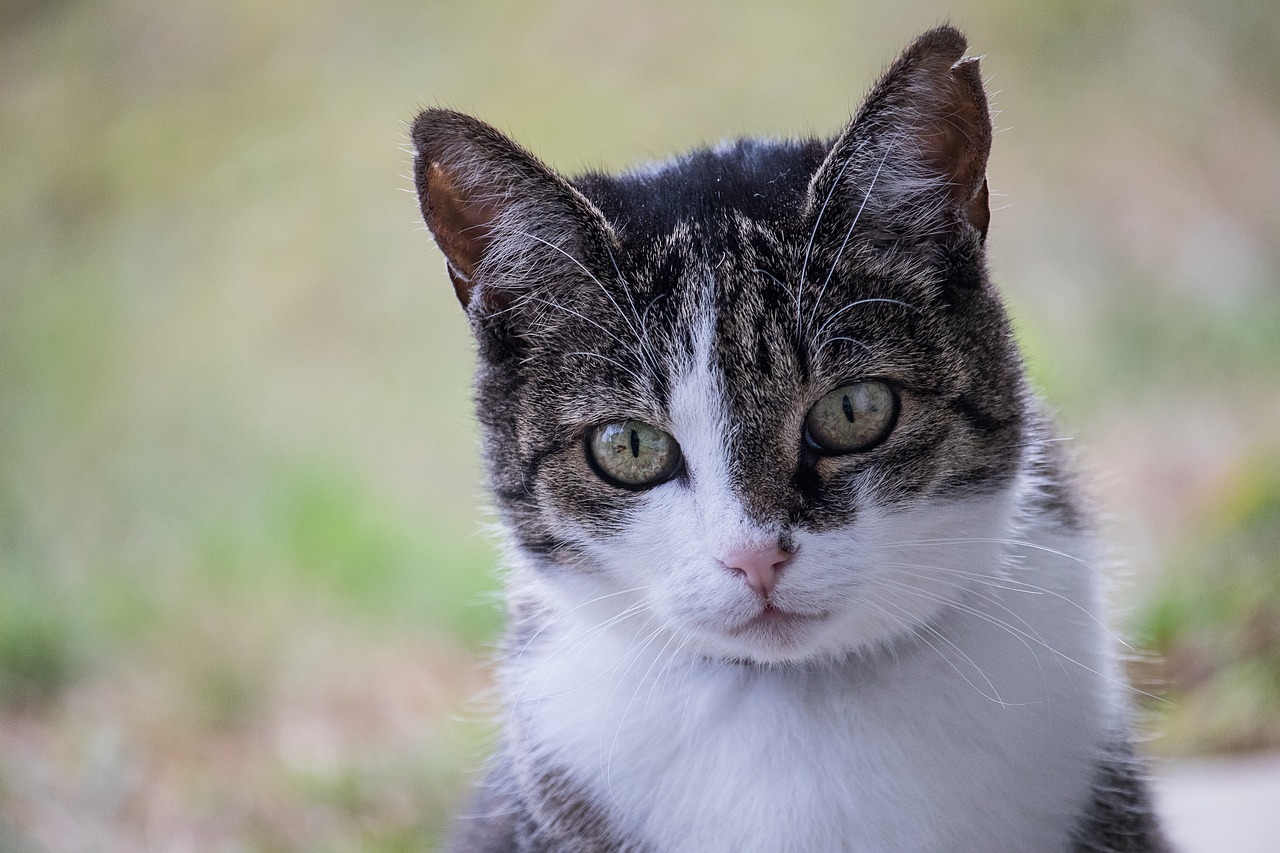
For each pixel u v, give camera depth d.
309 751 6.51
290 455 9.57
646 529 3.69
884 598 3.66
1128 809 3.99
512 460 3.96
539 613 4.18
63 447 9.90
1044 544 3.96
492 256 3.90
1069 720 3.79
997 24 13.34
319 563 8.30
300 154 12.48
